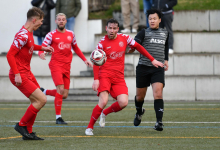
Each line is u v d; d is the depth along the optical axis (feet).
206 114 90.79
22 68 55.01
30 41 54.65
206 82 135.74
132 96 138.51
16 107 113.91
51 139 56.54
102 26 177.27
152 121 79.46
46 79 143.84
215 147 48.70
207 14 174.91
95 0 194.18
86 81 143.74
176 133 61.93
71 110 105.09
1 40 178.91
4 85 144.97
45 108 111.75
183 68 147.33
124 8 165.07
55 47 81.92
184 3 196.13
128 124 75.00
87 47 178.19
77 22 178.19
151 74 64.64
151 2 156.56
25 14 178.50
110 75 61.57
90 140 55.26
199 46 161.07
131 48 63.98
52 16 175.42
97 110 60.39
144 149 47.55
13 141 54.75
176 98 136.26
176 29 176.04
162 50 65.51
